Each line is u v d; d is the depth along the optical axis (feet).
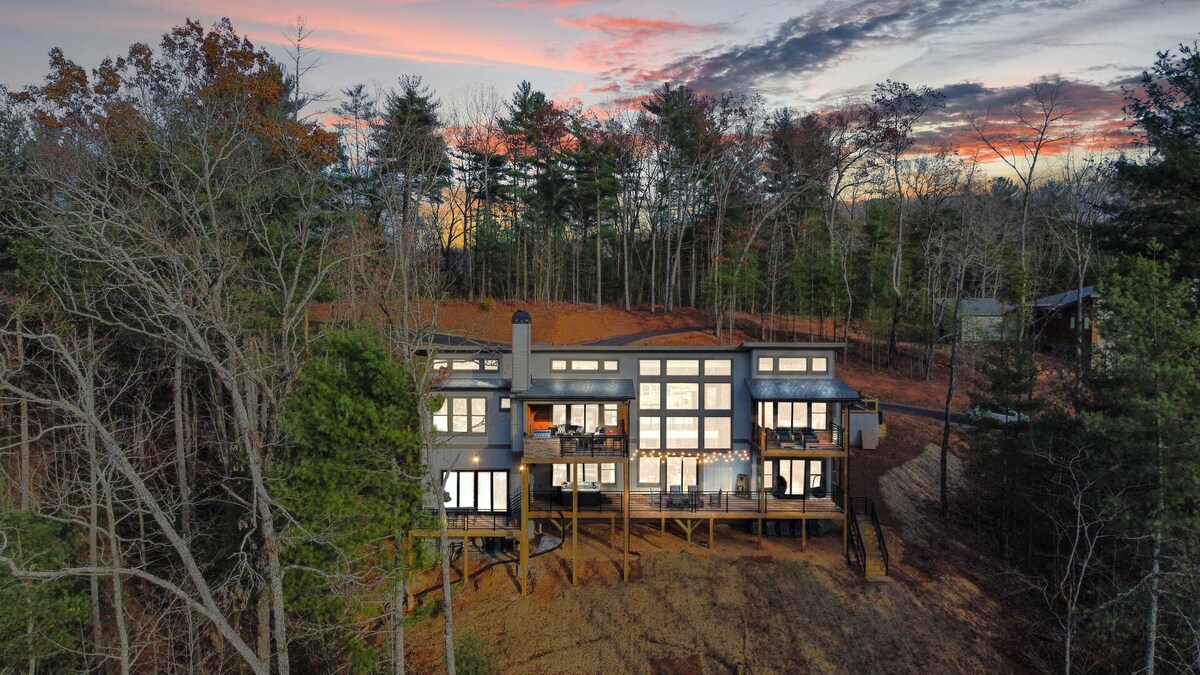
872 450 129.49
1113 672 74.43
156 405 104.78
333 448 69.05
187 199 71.05
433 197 149.18
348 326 92.12
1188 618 61.82
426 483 72.38
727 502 95.50
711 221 216.13
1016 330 108.06
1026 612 87.81
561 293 233.76
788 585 88.84
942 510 110.52
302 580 67.67
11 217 79.41
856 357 189.06
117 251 55.21
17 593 61.82
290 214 98.02
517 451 96.02
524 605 86.63
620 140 204.85
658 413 101.81
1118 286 73.41
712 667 76.89
